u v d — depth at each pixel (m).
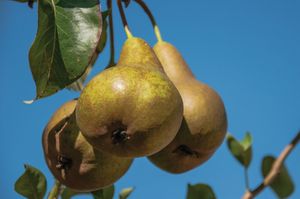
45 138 0.65
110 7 0.69
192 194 0.79
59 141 0.64
